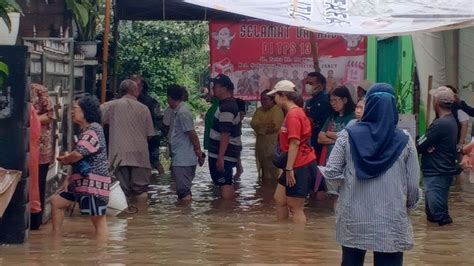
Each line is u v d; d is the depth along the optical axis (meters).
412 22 10.88
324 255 8.88
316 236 9.99
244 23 16.59
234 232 10.24
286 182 10.62
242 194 13.91
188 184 13.02
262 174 15.89
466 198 13.62
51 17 13.12
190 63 30.80
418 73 17.17
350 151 6.45
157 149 16.56
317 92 13.30
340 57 16.41
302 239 9.79
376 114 6.44
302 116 10.55
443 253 9.20
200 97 30.84
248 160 20.33
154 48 20.88
